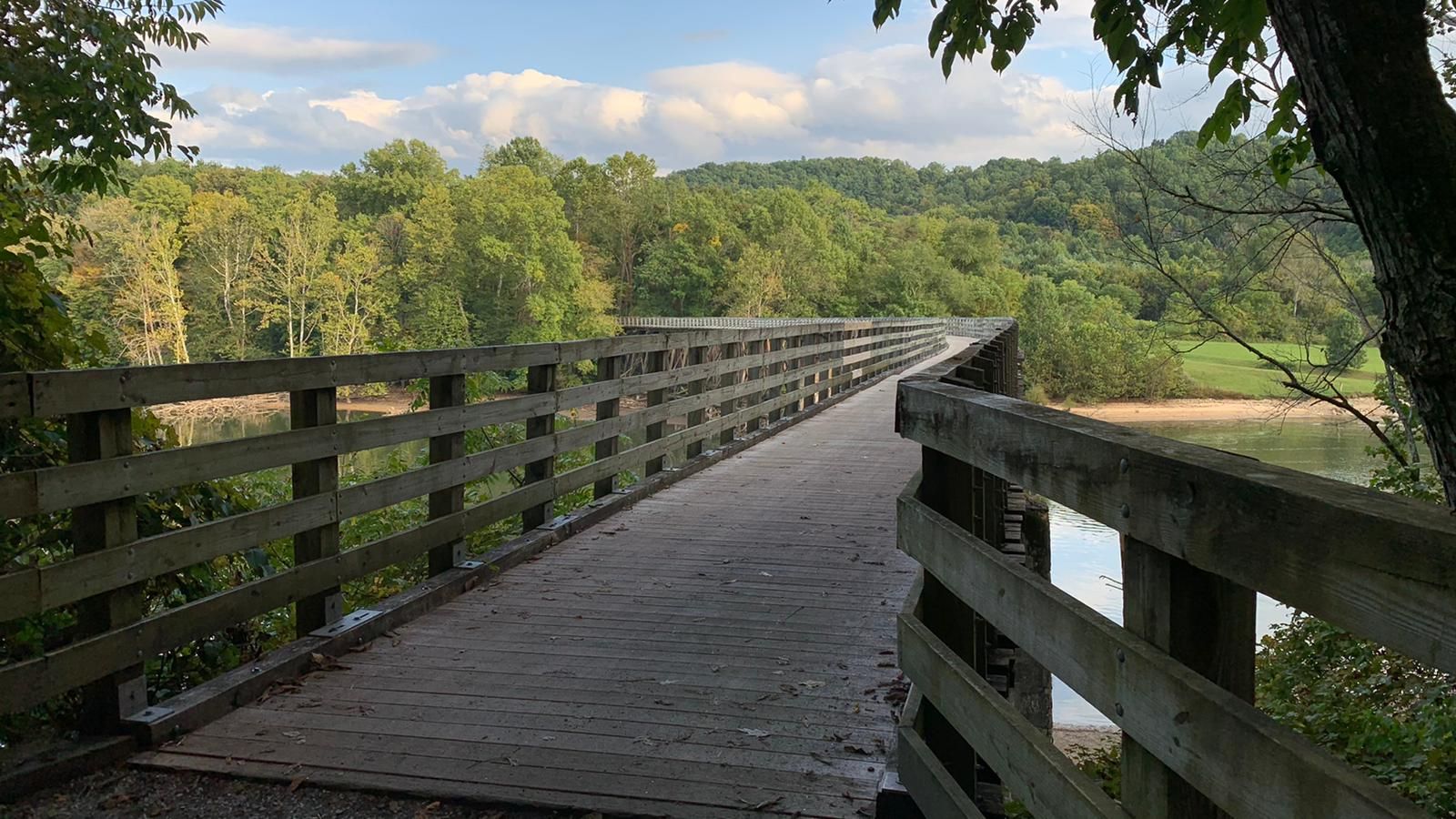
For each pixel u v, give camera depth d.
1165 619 1.47
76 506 2.95
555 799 2.84
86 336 4.49
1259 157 6.01
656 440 8.08
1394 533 0.99
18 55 5.67
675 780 2.96
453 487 5.17
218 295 63.09
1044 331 36.22
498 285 74.81
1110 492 1.63
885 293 95.25
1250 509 1.24
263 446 3.72
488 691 3.70
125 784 2.96
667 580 5.30
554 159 119.25
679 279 95.56
